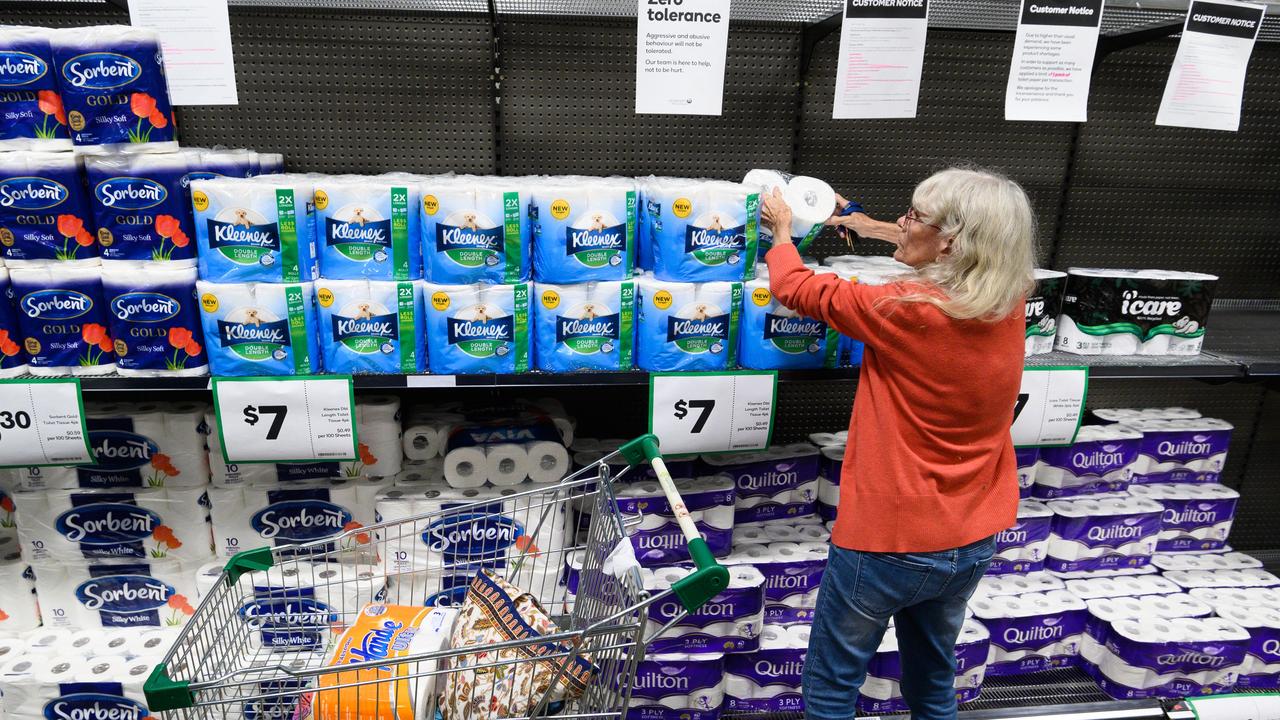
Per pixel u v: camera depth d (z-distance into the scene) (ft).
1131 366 6.35
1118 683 6.84
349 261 5.32
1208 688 6.89
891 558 4.90
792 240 6.05
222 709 4.36
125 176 5.00
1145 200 8.05
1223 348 6.91
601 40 6.88
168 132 5.20
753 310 5.64
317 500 6.18
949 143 7.57
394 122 6.89
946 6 6.62
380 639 4.70
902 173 7.58
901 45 5.86
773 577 6.65
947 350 4.58
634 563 4.31
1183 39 6.29
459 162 7.05
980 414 4.81
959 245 4.50
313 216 5.28
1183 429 7.85
